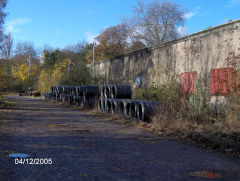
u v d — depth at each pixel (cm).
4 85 2264
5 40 2381
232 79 1021
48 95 3244
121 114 1281
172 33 4281
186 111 1084
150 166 495
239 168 500
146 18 4338
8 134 767
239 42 1058
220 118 962
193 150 653
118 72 2347
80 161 512
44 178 407
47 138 734
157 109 1070
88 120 1222
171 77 1519
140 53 1928
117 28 5347
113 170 462
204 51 1262
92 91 1839
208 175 449
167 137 820
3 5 2159
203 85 1237
